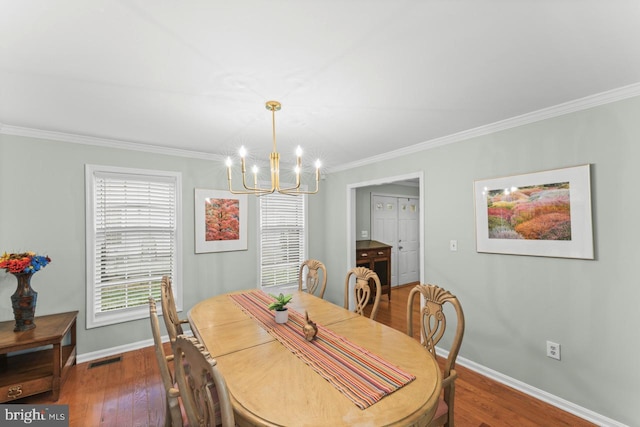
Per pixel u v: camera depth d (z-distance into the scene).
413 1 1.17
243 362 1.51
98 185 3.11
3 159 2.64
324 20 1.28
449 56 1.57
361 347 1.68
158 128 2.71
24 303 2.42
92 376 2.68
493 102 2.18
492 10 1.22
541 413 2.18
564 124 2.22
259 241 4.15
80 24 1.29
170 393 1.36
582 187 2.12
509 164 2.55
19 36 1.36
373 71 1.72
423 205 3.29
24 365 2.48
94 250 3.04
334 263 4.66
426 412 1.14
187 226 3.59
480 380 2.63
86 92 1.96
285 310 2.11
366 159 4.02
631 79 1.83
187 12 1.22
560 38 1.42
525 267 2.45
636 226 1.91
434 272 3.17
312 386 1.29
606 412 2.03
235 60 1.59
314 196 4.75
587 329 2.12
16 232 2.69
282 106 2.21
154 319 1.41
